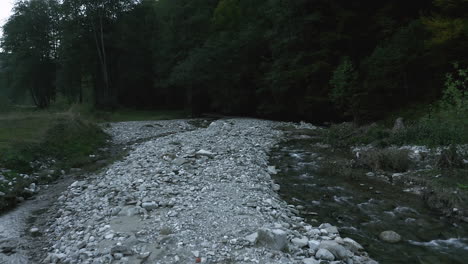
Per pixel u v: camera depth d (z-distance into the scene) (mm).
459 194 8656
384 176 11586
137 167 12234
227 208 7762
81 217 7926
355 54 26656
